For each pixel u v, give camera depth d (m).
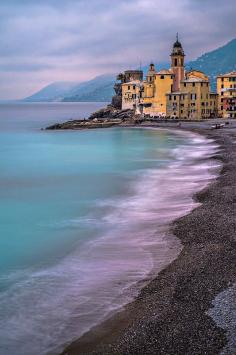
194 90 184.38
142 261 36.16
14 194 63.19
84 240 41.75
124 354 23.44
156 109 196.25
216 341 23.70
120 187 65.69
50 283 32.53
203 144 120.44
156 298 29.38
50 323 27.19
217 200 52.41
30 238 42.75
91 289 31.44
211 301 28.03
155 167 84.38
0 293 30.98
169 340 24.20
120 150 114.56
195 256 36.06
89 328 26.50
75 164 92.38
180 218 46.47
